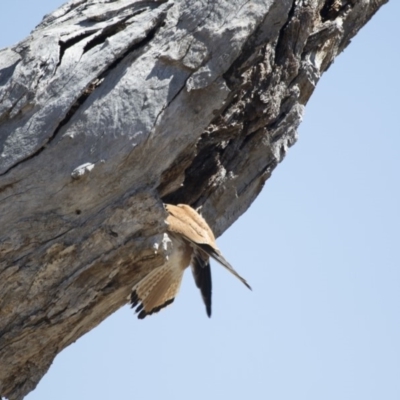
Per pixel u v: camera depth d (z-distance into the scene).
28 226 13.63
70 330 14.70
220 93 14.16
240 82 14.62
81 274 14.06
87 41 14.19
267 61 14.95
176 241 14.94
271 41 14.90
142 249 14.09
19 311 14.02
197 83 14.02
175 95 14.00
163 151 14.02
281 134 16.05
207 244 14.52
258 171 16.00
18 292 13.86
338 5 16.61
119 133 13.72
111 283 14.50
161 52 14.12
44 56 13.78
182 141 14.13
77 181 13.59
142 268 14.47
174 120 13.98
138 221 13.98
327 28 16.05
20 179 13.54
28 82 13.59
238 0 14.43
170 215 14.70
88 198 13.78
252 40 14.70
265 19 14.69
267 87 15.16
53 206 13.69
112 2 14.77
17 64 13.74
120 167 13.77
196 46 14.13
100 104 13.84
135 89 13.93
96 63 13.93
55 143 13.66
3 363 14.34
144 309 15.27
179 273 15.22
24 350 14.38
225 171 15.65
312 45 16.05
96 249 13.98
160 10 14.42
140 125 13.78
